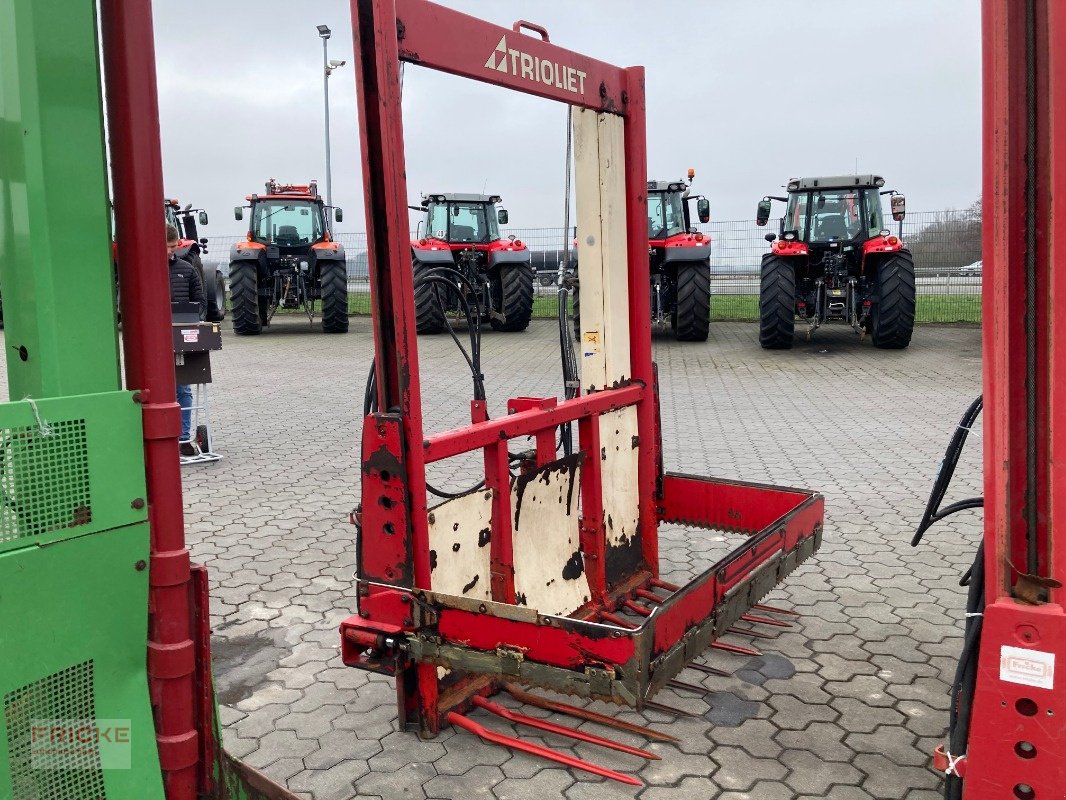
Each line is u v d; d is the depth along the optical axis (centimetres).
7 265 158
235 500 517
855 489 526
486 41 269
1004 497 156
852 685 293
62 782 153
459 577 277
